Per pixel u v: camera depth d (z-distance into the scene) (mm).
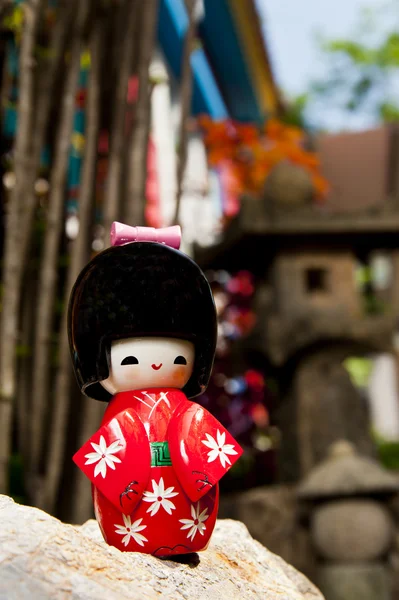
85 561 1584
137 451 2000
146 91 4047
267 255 5242
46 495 3561
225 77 10289
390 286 9008
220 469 2029
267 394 5836
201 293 2137
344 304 5023
